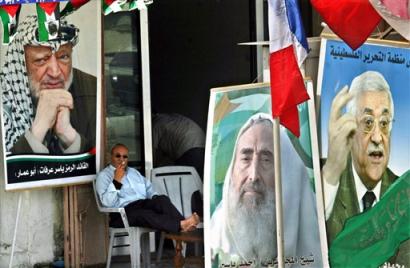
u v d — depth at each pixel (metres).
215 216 18.94
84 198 21.03
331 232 19.80
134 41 22.47
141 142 22.55
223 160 19.03
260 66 23.80
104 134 21.48
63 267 20.73
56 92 20.48
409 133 20.59
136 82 22.53
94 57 21.03
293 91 16.36
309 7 23.97
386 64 20.39
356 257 20.02
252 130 19.23
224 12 24.55
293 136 19.44
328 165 19.83
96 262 21.20
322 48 19.72
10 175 19.92
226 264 18.94
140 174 21.11
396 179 20.48
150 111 22.62
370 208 20.19
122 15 22.33
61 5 18.86
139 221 19.89
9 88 19.89
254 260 19.09
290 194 19.38
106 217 21.25
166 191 21.41
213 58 24.62
